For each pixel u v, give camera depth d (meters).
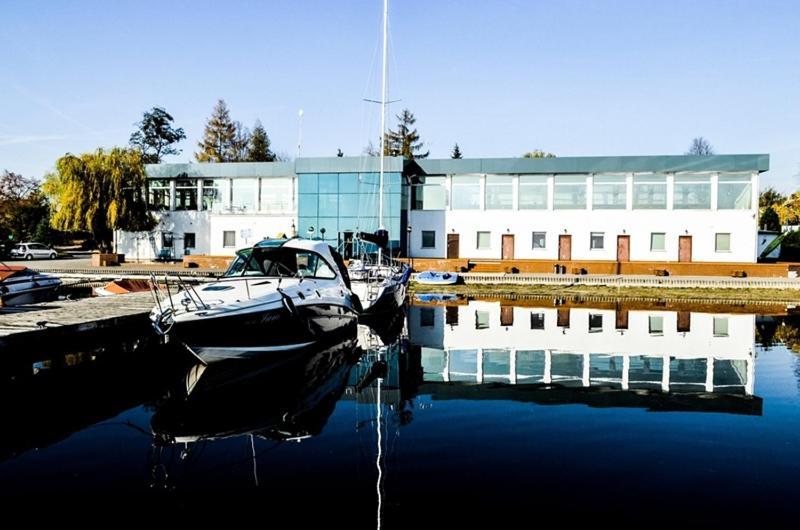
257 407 7.77
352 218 35.44
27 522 4.36
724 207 33.41
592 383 8.79
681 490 4.79
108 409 8.05
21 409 8.24
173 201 39.81
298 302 10.45
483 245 35.69
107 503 4.70
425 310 19.48
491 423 6.74
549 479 5.04
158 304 9.86
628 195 34.25
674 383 8.77
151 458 5.81
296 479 5.14
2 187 60.50
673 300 22.97
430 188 36.56
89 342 11.33
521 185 35.62
